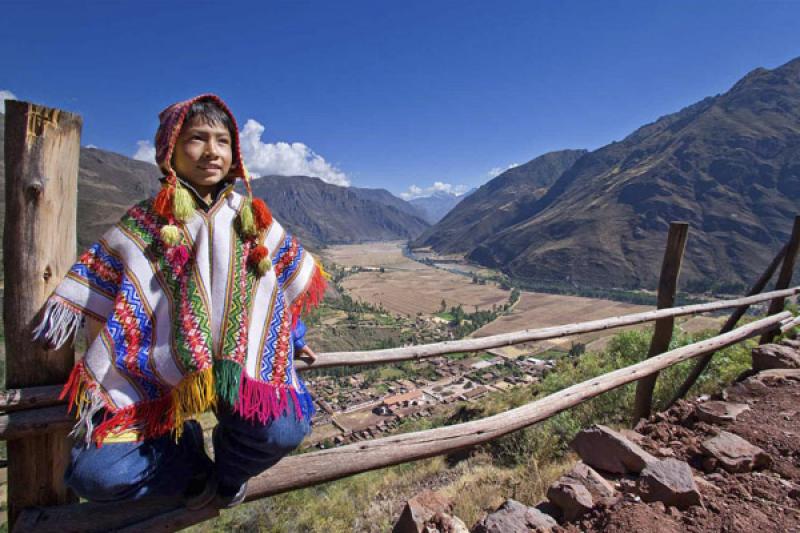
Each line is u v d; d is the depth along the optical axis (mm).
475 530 2619
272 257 1570
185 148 1403
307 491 8953
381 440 2385
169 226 1327
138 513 1757
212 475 1676
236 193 1534
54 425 1658
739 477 2967
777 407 3973
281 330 1545
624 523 2465
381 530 6090
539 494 4105
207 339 1358
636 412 5062
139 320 1318
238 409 1389
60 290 1304
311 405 1659
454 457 8688
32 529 1688
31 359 1610
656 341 4820
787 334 6742
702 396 4531
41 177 1508
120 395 1332
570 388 3316
